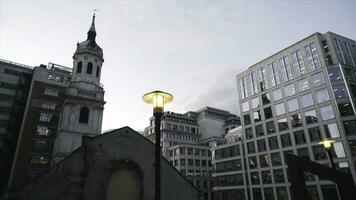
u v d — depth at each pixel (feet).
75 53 160.76
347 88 160.56
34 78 193.67
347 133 153.79
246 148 208.95
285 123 186.50
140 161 88.53
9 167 175.42
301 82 183.42
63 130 132.05
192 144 312.29
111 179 82.28
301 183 49.88
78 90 144.97
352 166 145.89
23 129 174.81
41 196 71.77
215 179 230.07
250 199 196.34
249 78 224.74
